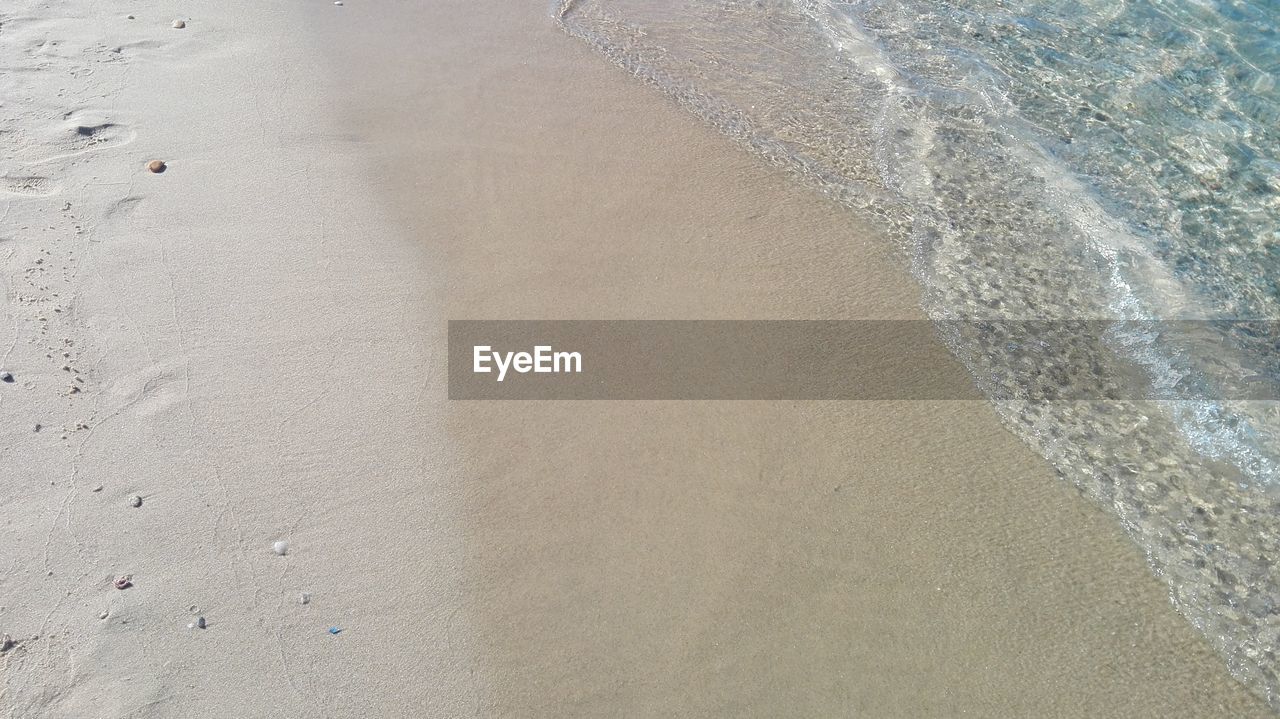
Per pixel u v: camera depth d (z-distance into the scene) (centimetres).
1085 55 605
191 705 262
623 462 344
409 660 280
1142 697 288
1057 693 286
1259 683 295
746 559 315
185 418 338
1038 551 327
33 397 335
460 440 346
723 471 344
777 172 499
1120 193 500
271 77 525
